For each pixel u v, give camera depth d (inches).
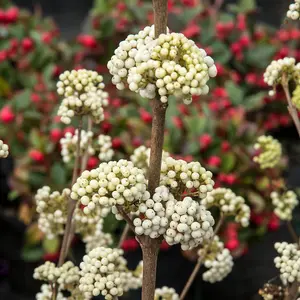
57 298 14.2
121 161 10.7
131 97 34.5
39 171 30.1
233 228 27.7
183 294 14.7
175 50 9.9
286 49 38.1
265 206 28.9
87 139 15.3
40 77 36.5
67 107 13.3
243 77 39.0
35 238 28.7
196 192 11.1
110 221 23.0
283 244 13.4
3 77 36.3
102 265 11.9
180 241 10.6
